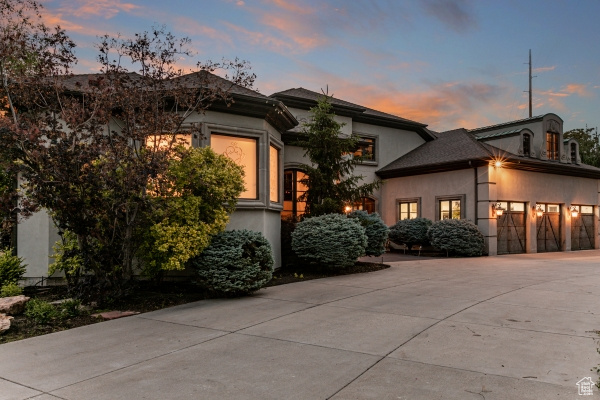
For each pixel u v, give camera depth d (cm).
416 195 1997
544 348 504
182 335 589
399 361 464
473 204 1777
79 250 797
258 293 904
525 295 846
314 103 1808
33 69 809
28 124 707
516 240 1878
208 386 402
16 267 907
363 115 1994
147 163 745
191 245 818
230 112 1103
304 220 1232
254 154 1157
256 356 491
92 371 450
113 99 782
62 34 814
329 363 462
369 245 1398
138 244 848
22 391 398
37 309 678
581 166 2169
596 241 2236
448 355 482
